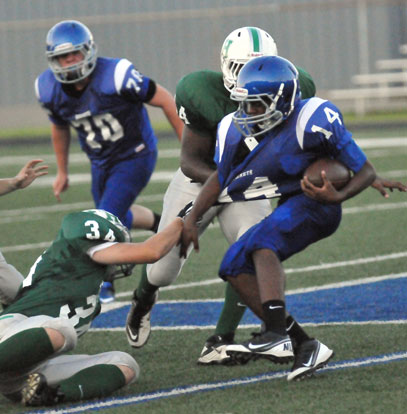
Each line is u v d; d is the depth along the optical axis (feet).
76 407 40.01
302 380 42.78
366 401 39.06
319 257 75.00
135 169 67.77
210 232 89.92
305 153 42.57
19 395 41.16
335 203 42.09
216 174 44.21
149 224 72.95
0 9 225.56
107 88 65.62
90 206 107.55
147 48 226.17
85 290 41.42
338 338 51.08
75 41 64.34
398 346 48.62
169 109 66.39
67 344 39.65
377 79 209.87
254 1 230.07
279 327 41.01
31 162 48.96
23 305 40.83
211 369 46.47
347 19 225.56
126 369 41.88
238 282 43.11
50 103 67.67
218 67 203.10
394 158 137.08
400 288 63.05
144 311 51.24
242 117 42.68
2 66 223.10
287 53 226.38
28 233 90.79
